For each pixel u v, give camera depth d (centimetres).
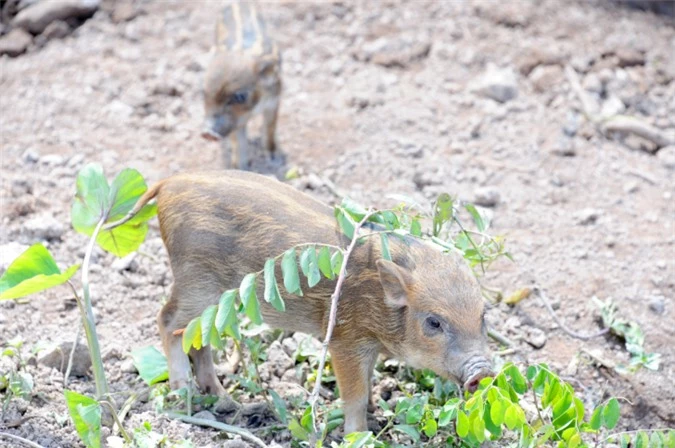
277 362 826
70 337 832
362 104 1209
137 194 805
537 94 1262
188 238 744
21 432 717
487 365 690
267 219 736
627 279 975
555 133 1190
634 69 1325
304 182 1074
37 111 1170
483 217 830
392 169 1103
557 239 1021
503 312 922
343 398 749
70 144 1120
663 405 858
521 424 653
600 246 1016
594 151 1169
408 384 815
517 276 966
